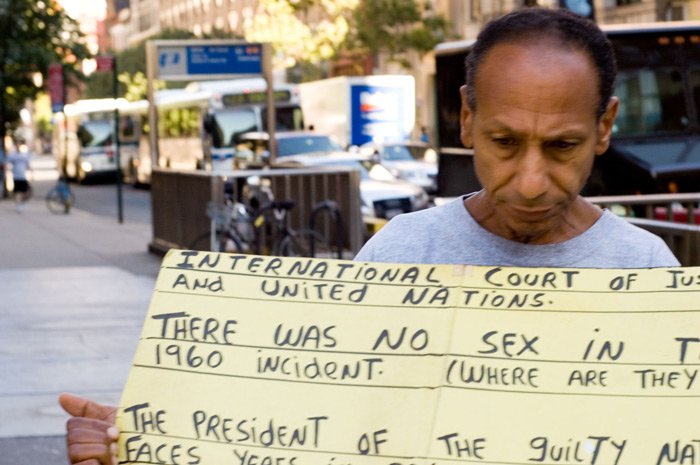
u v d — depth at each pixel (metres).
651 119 12.20
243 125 26.39
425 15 35.91
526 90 1.45
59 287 10.78
